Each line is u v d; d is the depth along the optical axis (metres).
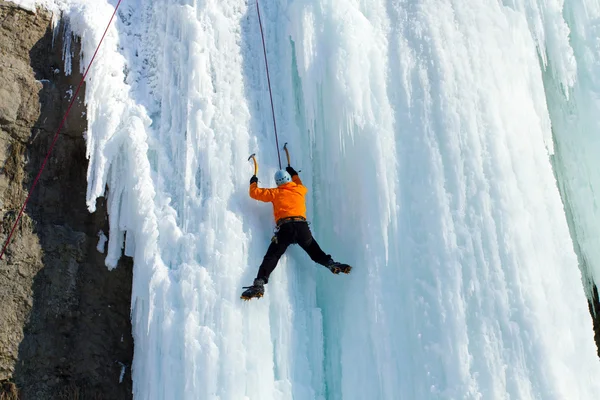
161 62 6.79
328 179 6.55
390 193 6.25
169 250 6.00
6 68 6.50
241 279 5.91
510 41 7.24
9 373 5.82
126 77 6.73
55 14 6.87
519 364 5.79
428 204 6.22
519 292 6.01
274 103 6.83
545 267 6.25
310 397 5.86
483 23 7.12
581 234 7.84
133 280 6.03
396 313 5.99
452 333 5.80
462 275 6.01
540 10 7.71
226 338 5.65
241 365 5.60
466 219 6.19
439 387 5.71
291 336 5.94
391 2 7.09
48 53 6.78
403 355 5.88
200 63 6.56
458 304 5.89
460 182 6.29
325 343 6.24
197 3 6.87
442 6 7.06
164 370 5.61
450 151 6.38
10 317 5.94
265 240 6.20
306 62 6.68
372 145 6.33
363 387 5.88
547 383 5.76
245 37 7.00
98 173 6.20
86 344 6.14
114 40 6.79
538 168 6.72
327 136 6.60
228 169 6.29
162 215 6.10
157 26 6.99
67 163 6.58
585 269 7.85
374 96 6.59
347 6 6.78
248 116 6.59
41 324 6.05
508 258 6.11
